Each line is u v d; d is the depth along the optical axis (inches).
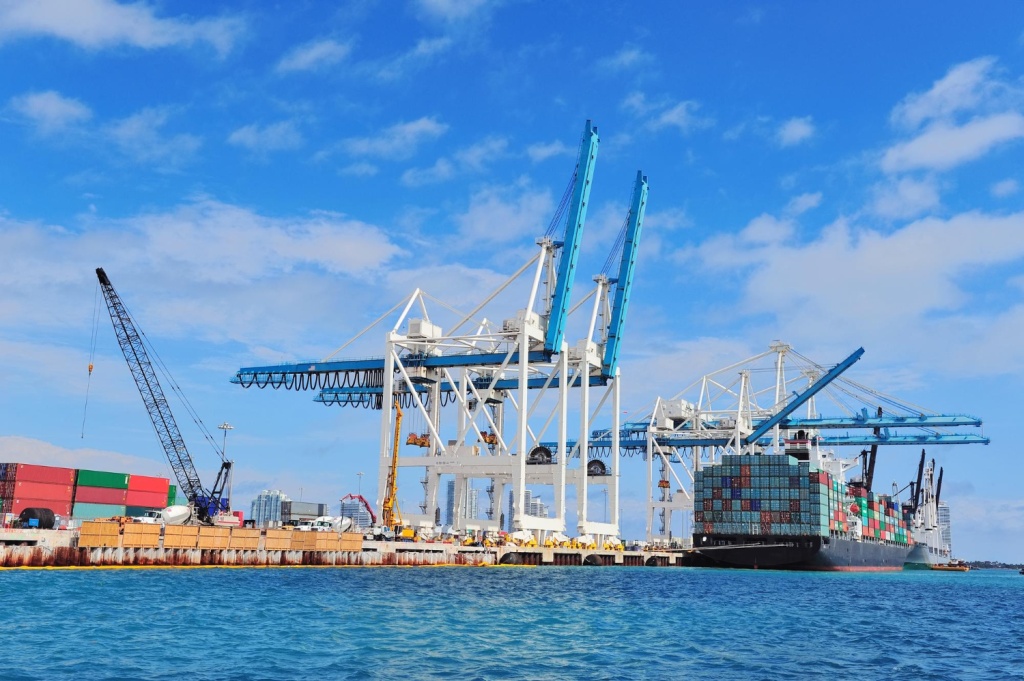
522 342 4205.2
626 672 1316.4
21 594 1973.4
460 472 4266.7
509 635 1664.6
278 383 4692.4
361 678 1210.0
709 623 1975.9
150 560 2738.7
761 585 3469.5
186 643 1443.2
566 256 4242.1
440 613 1972.2
